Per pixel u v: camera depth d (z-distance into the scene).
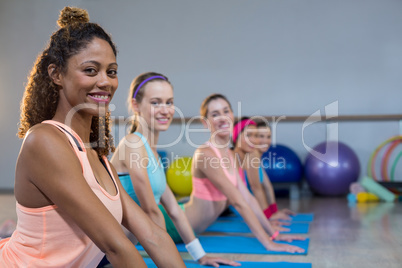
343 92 7.11
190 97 7.50
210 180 3.12
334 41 7.14
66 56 1.21
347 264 2.65
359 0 7.06
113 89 1.27
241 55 7.41
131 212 1.42
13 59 7.79
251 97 7.36
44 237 1.21
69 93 1.23
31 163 1.13
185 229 2.62
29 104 1.26
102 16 7.68
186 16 7.53
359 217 4.60
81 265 1.30
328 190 6.50
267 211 4.14
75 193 1.12
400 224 4.12
